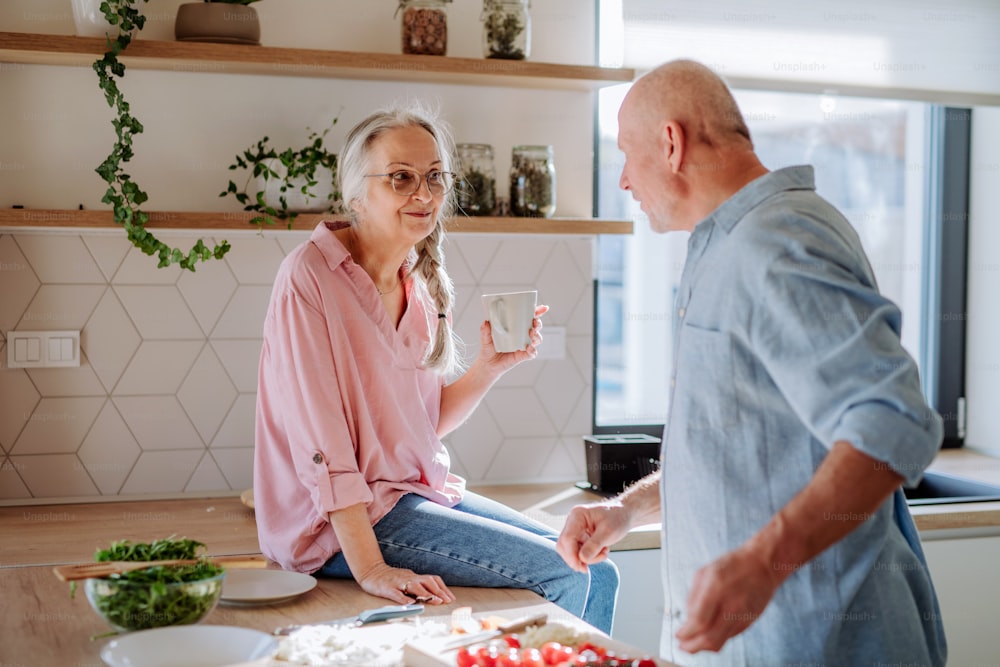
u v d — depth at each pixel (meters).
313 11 2.49
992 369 3.14
